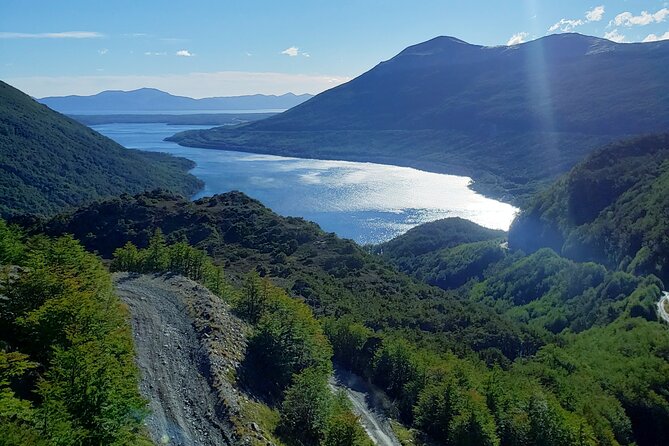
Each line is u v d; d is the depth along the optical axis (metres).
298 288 88.94
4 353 23.97
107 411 21.69
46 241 48.56
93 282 39.06
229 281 79.88
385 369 58.56
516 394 50.19
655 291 83.25
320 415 33.78
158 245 66.56
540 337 85.31
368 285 103.50
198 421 28.75
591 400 56.28
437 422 47.47
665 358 65.12
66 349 26.23
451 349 72.06
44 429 19.78
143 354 34.94
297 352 41.44
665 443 57.06
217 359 35.31
